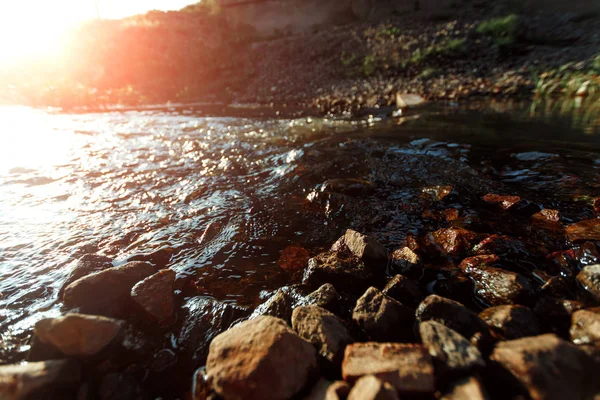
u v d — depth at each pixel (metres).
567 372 1.13
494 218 2.56
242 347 1.32
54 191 3.46
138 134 6.33
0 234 2.59
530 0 14.36
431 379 1.19
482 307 1.72
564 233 2.25
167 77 15.52
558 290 1.68
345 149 4.54
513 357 1.20
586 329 1.39
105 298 1.75
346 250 2.21
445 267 2.04
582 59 9.93
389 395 1.06
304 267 2.14
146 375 1.41
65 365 1.31
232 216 2.83
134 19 19.67
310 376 1.29
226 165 4.18
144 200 3.21
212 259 2.25
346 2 19.47
